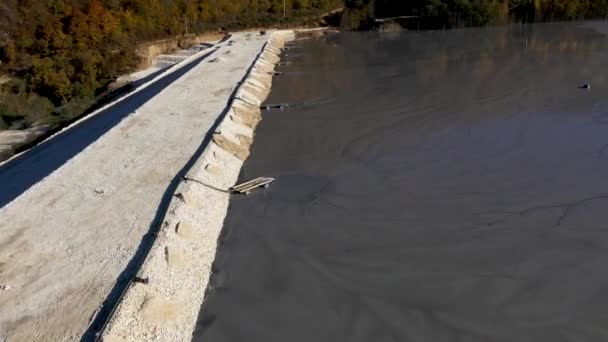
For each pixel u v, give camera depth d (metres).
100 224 12.78
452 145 18.83
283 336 10.15
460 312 10.55
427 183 16.02
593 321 10.13
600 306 10.51
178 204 13.41
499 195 15.02
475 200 14.81
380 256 12.48
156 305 9.97
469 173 16.48
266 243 13.26
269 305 11.02
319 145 19.75
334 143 19.84
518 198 14.79
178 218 12.85
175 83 27.92
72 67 36.31
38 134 27.77
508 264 11.93
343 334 10.14
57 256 11.54
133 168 16.08
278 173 17.28
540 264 11.86
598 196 14.59
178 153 17.19
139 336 9.25
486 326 10.16
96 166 16.36
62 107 32.97
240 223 14.25
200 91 25.92
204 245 12.81
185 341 9.86
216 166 16.56
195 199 14.14
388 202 14.98
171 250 11.60
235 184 16.55
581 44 36.50
